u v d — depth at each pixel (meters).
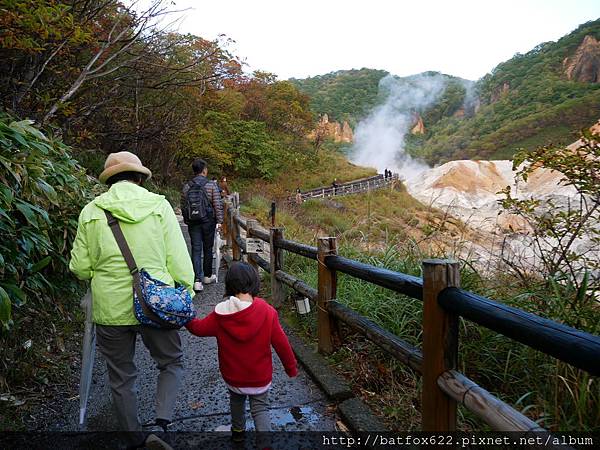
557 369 2.19
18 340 3.32
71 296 4.35
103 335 2.20
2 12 4.19
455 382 1.81
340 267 3.16
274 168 32.03
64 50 5.89
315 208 20.77
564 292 2.71
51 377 3.20
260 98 34.00
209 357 3.63
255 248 5.69
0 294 2.36
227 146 26.34
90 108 7.91
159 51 7.96
